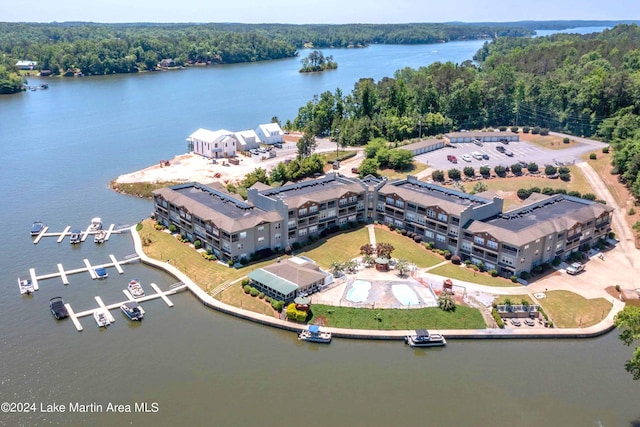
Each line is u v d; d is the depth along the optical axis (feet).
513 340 290.76
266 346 281.74
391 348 282.97
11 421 226.79
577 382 256.93
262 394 245.65
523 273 344.28
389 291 325.42
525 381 257.14
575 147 604.08
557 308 312.09
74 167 583.58
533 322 299.79
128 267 364.58
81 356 269.44
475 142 631.97
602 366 269.23
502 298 319.27
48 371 257.96
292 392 247.29
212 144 597.93
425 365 268.82
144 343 281.13
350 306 309.22
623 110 615.57
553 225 360.07
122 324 298.35
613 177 504.84
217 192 415.23
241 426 226.38
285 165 551.59
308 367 265.54
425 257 372.58
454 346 285.23
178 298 327.47
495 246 345.72
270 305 311.47
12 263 364.79
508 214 380.58
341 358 273.54
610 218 404.16
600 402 243.81
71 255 378.53
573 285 337.93
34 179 543.80
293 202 382.22
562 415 235.61
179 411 234.17
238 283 333.62
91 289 333.42
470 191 487.20
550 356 277.03
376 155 558.15
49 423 226.17
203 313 311.47
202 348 278.46
